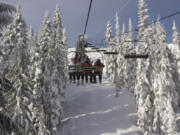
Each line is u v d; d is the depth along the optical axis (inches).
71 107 1667.1
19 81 791.1
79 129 1365.7
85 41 706.2
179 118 1278.3
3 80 289.0
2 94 289.1
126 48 2110.0
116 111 1578.5
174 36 2047.2
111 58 2226.9
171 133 1140.5
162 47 1369.3
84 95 1834.4
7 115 294.5
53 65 1221.1
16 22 911.7
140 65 1373.0
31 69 973.8
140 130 1295.5
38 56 1037.8
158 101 1216.8
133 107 1637.6
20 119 729.6
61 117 1285.7
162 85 1230.9
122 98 1802.4
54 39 1403.8
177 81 1445.6
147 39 1375.5
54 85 1192.2
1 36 230.5
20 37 872.3
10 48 807.1
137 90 1389.0
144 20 1465.3
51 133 981.2
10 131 296.0
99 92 1897.1
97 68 964.0
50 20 1332.4
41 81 994.7
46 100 991.0
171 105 1191.6
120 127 1362.0
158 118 1226.0
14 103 767.1
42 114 916.6
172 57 1478.8
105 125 1397.6
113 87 2027.6
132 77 2025.1
